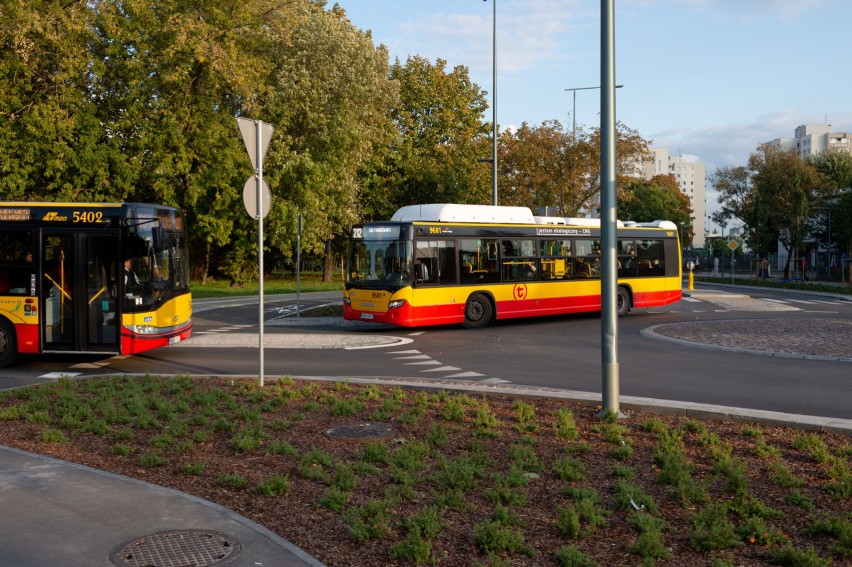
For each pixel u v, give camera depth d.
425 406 9.11
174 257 14.91
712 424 8.42
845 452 7.11
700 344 16.33
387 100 41.66
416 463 6.61
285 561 4.62
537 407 9.30
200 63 33.78
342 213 42.34
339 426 8.20
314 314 25.64
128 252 14.05
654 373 12.77
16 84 30.12
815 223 59.62
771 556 4.76
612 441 7.57
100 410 8.86
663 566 4.66
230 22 33.81
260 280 10.83
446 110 48.69
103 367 14.12
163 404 9.09
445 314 20.42
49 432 7.65
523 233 22.17
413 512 5.54
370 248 20.25
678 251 26.11
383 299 19.73
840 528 5.07
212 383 11.11
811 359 14.24
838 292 39.88
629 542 5.03
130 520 5.30
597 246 23.94
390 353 15.84
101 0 30.84
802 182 54.50
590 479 6.38
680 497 5.85
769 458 6.97
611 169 8.67
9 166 30.39
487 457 6.87
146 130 34.00
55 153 31.22
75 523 5.25
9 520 5.31
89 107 32.94
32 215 14.16
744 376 12.38
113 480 6.20
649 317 24.59
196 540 4.95
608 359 8.71
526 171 43.62
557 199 43.47
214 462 6.87
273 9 35.75
